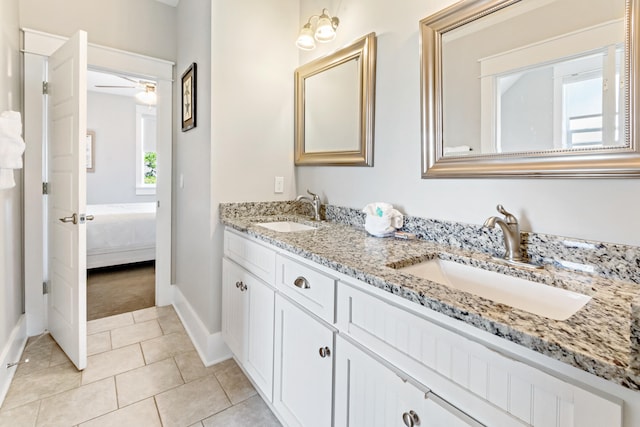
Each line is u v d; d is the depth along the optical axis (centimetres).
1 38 165
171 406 152
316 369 110
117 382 169
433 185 137
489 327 61
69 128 183
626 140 87
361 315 93
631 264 87
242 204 199
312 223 182
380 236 144
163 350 202
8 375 167
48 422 141
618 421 48
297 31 219
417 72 142
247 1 197
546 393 55
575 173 96
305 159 208
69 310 187
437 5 134
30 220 214
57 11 219
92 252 340
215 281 192
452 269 114
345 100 179
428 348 74
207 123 192
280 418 133
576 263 96
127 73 246
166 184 269
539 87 104
